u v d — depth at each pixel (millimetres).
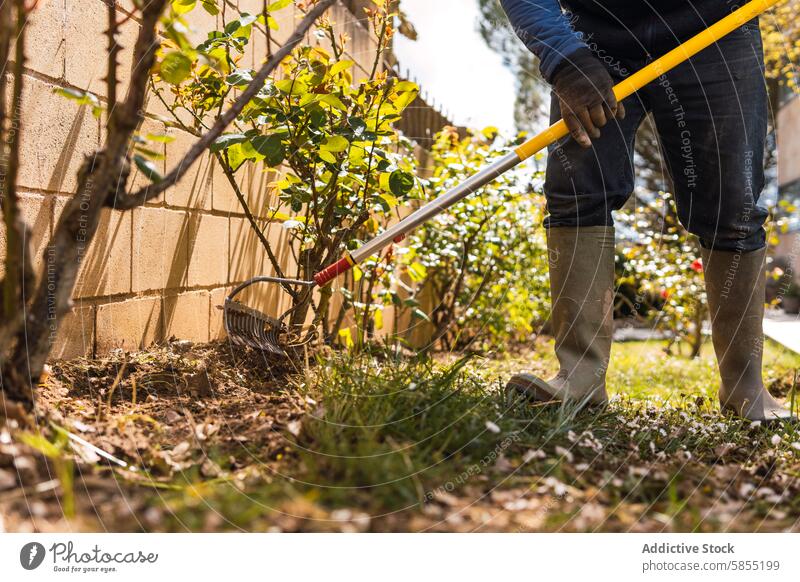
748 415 2010
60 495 1032
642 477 1349
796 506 1295
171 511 1032
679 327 4785
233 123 2287
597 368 1955
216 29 2395
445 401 1594
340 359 1983
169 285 2314
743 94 1975
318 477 1167
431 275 4363
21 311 1224
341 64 2121
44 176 1729
